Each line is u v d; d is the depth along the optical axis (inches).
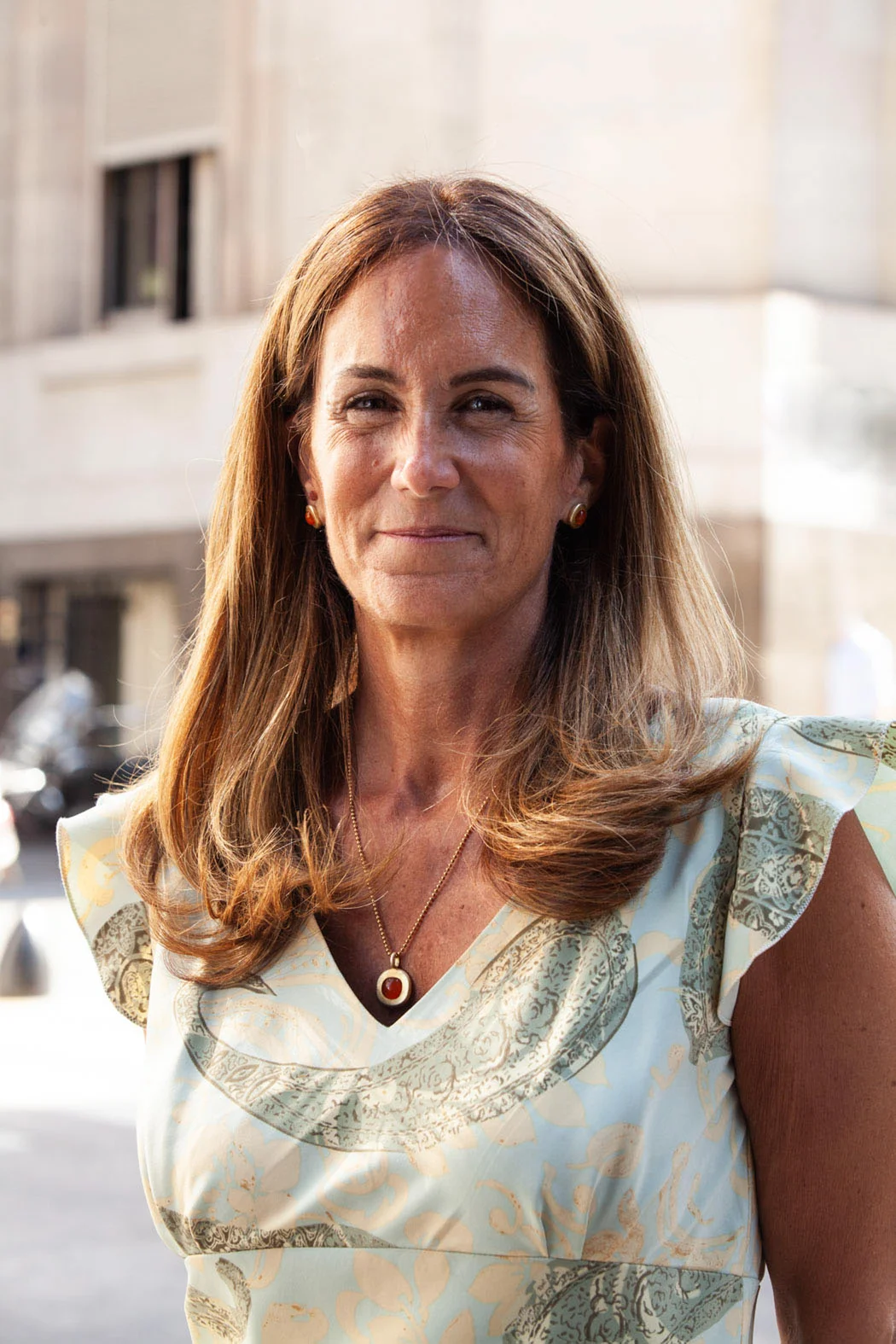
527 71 633.6
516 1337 62.8
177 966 73.5
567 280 70.7
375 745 75.8
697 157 624.1
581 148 628.4
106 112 757.3
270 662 78.8
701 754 68.5
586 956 65.2
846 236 639.8
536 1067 63.6
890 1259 64.4
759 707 71.4
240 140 713.0
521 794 69.1
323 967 70.2
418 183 72.9
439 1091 64.9
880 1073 64.1
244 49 708.0
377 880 71.7
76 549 762.8
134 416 744.3
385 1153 64.2
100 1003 348.2
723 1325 64.4
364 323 69.4
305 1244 65.7
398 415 69.7
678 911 65.4
